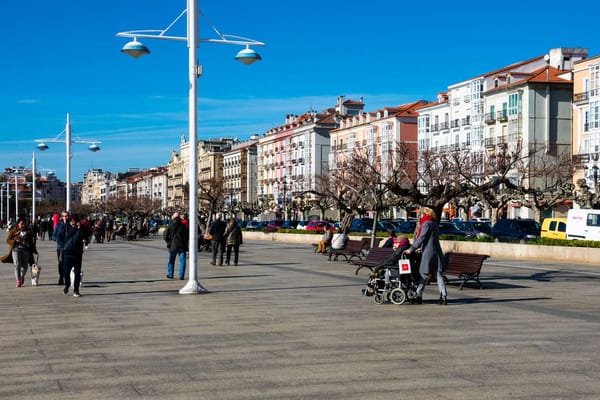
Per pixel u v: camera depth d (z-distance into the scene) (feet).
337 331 34.73
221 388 23.29
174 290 54.95
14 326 36.81
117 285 59.26
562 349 29.99
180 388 23.34
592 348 30.25
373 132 302.25
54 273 73.15
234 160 447.83
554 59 236.84
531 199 199.21
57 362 27.63
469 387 23.30
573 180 199.72
